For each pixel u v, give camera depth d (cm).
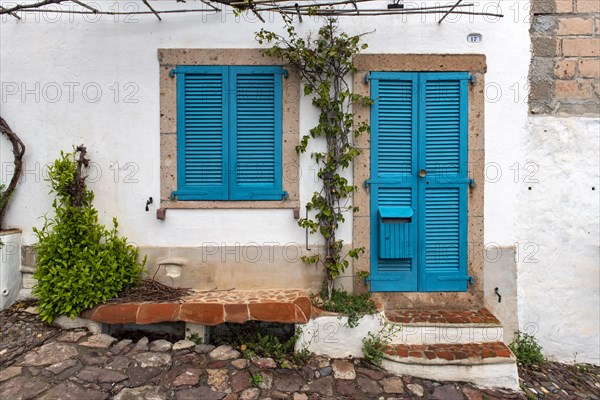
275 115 321
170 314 275
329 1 323
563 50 321
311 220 321
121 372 243
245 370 256
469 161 322
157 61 321
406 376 267
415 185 323
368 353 279
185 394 229
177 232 325
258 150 325
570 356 325
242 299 294
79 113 324
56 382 231
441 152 323
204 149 325
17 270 326
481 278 325
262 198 323
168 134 323
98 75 322
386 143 323
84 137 324
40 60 324
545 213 323
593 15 320
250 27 320
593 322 323
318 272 326
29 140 326
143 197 325
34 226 329
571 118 320
